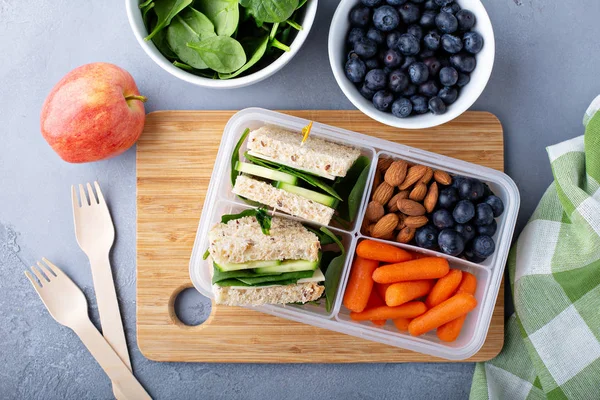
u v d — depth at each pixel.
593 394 0.61
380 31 0.59
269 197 0.59
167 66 0.57
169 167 0.64
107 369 0.64
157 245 0.64
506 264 0.66
